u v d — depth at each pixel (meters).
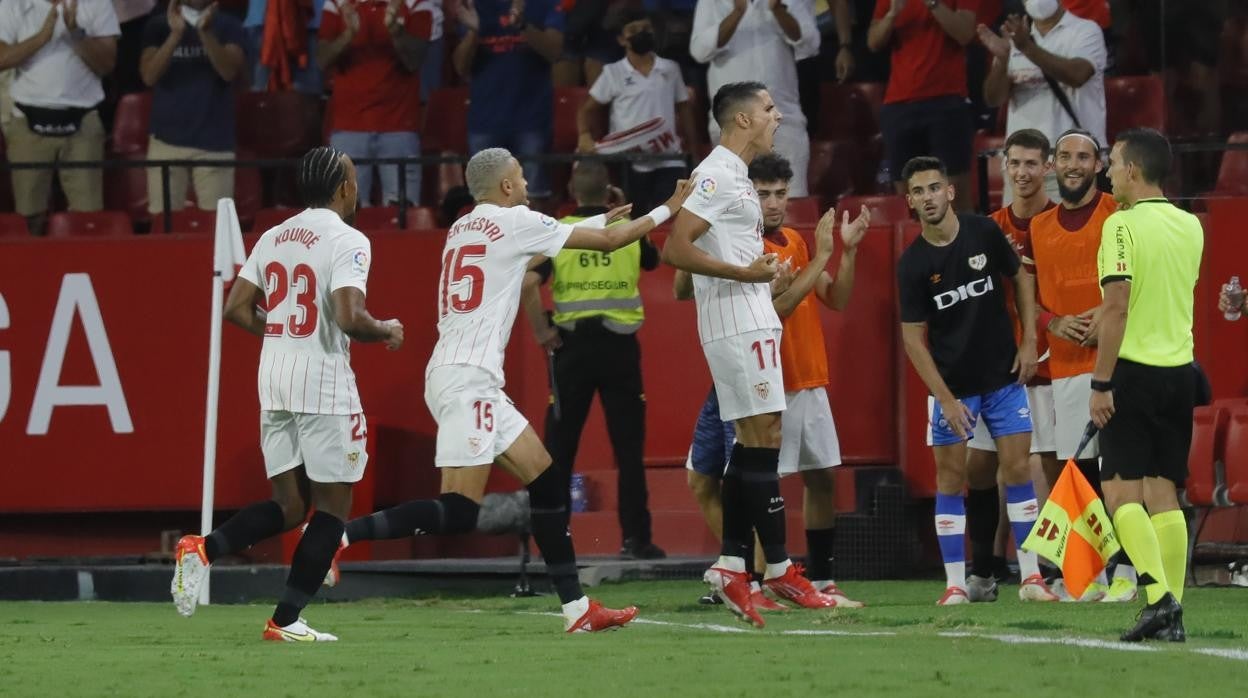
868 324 40.59
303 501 24.77
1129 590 29.84
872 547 37.78
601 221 25.28
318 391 23.45
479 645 22.69
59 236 43.75
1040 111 40.97
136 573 39.19
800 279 28.05
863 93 49.00
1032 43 40.19
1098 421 22.16
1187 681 17.67
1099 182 39.44
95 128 47.09
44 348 42.75
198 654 21.86
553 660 20.41
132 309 42.69
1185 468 22.69
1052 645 21.55
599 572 37.00
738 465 27.34
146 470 42.50
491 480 42.31
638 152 43.88
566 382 36.72
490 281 23.84
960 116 42.09
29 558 42.34
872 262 40.59
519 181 24.52
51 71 46.16
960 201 42.25
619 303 36.69
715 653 20.97
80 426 42.66
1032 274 30.75
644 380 41.50
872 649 21.33
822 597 28.59
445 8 51.75
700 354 41.44
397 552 41.25
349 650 22.19
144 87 52.12
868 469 40.16
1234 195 39.19
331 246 23.38
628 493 37.81
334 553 23.81
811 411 31.50
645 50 44.12
